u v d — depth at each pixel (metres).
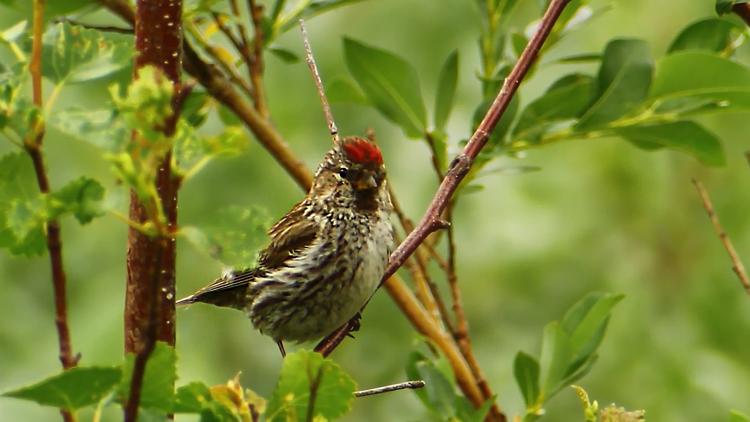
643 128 8.73
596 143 14.62
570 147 14.70
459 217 14.38
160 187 5.11
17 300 13.27
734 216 14.37
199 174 13.25
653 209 14.57
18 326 13.11
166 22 5.53
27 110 4.26
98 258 13.48
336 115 13.78
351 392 4.96
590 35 13.91
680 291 14.23
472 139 7.09
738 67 8.16
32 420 11.82
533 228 14.32
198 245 4.15
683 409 13.07
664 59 8.29
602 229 14.61
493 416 8.55
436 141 8.91
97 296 12.68
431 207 7.20
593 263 14.49
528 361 8.02
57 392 4.43
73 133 4.12
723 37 8.98
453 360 8.64
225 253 4.15
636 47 8.49
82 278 13.32
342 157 9.88
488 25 9.06
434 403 7.96
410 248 7.20
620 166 14.60
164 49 5.54
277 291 10.06
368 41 13.70
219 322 13.98
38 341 13.09
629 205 14.66
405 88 8.97
